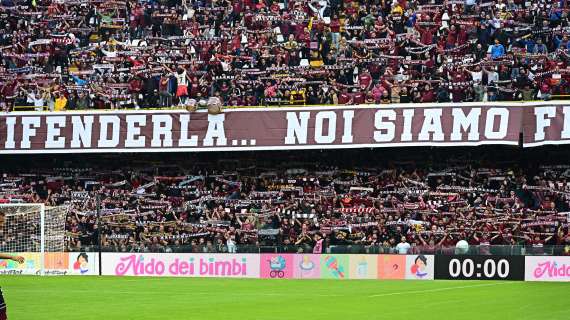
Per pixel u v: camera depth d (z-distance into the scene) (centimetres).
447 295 4038
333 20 7031
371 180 6475
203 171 6750
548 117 5878
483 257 5466
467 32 6725
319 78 6769
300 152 6625
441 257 5534
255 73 6850
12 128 6569
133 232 6481
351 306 3459
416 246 5597
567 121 5838
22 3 7488
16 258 2433
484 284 4919
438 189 6316
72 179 6869
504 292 4228
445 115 6047
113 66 7100
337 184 6494
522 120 5922
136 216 6562
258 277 5778
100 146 6456
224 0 7300
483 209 6116
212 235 6325
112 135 6469
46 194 6788
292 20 7100
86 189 6825
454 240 6028
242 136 6309
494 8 6806
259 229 6281
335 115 6209
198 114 6378
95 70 7106
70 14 7419
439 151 6412
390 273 5609
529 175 6244
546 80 6444
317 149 6309
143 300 3803
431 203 6244
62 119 6538
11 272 6181
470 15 6794
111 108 6931
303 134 6234
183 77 6875
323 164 6581
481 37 6681
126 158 6838
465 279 5478
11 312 3256
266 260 5794
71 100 6969
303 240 6156
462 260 5503
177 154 6788
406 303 3588
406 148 6450
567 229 5938
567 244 5881
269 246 5803
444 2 6938
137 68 7025
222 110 6350
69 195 6731
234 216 6378
